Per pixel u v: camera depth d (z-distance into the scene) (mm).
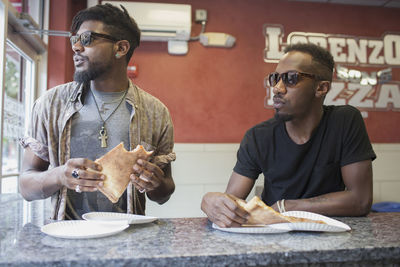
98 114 1354
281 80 1425
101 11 1317
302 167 1511
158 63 3600
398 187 3721
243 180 1559
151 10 3451
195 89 3633
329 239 907
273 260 778
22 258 717
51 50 3242
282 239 905
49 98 1333
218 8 3717
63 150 1300
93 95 1388
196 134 3607
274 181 1569
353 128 1475
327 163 1485
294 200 1356
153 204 3438
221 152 3564
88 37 1256
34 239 869
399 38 3945
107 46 1296
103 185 1023
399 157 3756
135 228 1028
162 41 3615
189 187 3492
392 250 833
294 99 1407
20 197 1898
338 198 1352
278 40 3771
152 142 1436
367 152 1441
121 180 1043
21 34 2732
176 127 3588
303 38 3803
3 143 2459
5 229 977
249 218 976
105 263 719
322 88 1454
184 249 796
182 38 3543
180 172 3498
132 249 791
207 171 3529
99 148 1328
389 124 3861
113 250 781
